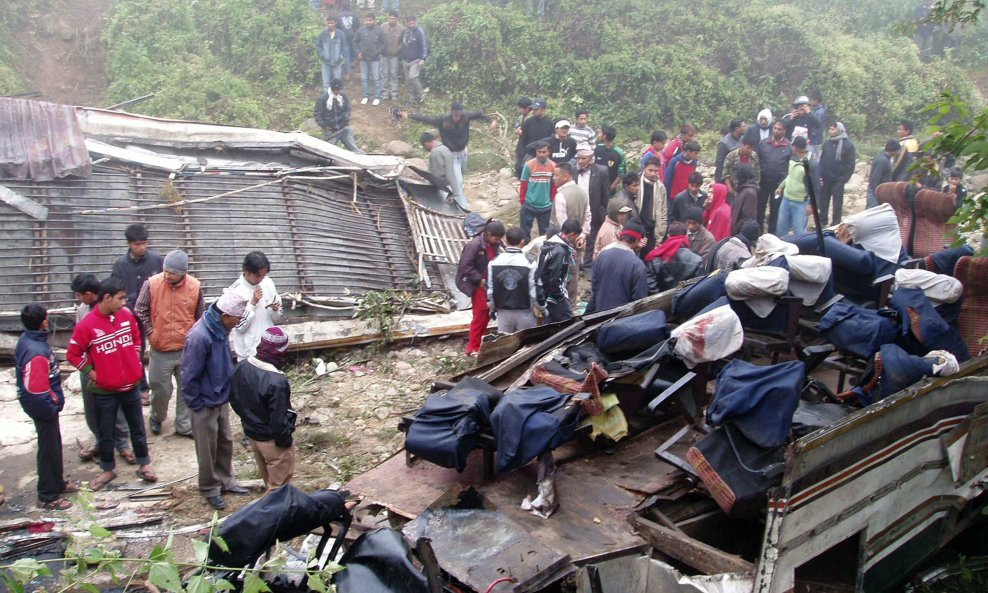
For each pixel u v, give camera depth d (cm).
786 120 1369
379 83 1714
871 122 1841
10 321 871
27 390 625
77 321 736
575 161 1230
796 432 500
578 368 584
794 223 1177
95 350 650
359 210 1116
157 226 959
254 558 408
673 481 506
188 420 772
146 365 888
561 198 1061
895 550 521
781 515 414
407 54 1703
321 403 836
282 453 606
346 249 1053
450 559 432
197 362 628
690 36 1845
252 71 1770
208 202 1001
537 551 438
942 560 621
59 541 585
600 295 805
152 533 615
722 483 445
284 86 1755
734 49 1825
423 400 843
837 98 1789
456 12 1847
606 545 452
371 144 1580
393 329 948
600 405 512
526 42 1784
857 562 489
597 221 1127
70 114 977
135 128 1080
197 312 748
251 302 752
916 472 511
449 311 1030
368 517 529
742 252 774
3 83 1582
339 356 935
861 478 465
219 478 682
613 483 512
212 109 1636
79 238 923
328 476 707
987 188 609
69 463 724
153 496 677
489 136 1672
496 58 1766
